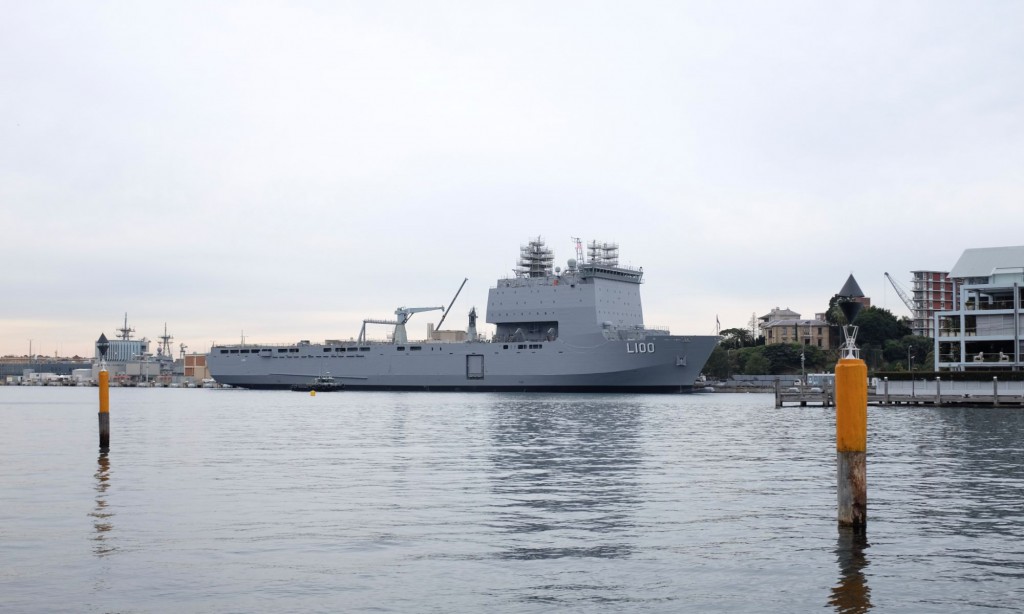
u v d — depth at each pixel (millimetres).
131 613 17828
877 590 19391
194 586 19719
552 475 38844
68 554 22656
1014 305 107062
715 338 151500
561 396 148500
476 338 173625
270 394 177750
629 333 155125
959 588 19516
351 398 148750
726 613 17953
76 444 56125
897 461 43688
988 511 28562
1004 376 94312
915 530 25500
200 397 173000
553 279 159750
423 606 18375
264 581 20156
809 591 19344
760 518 27594
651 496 32312
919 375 98062
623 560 22141
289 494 32812
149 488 34469
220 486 35094
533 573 20922
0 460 45438
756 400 137750
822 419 84250
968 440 55688
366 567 21453
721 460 45156
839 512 25453
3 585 19734
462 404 119688
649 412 97812
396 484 35750
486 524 26766
